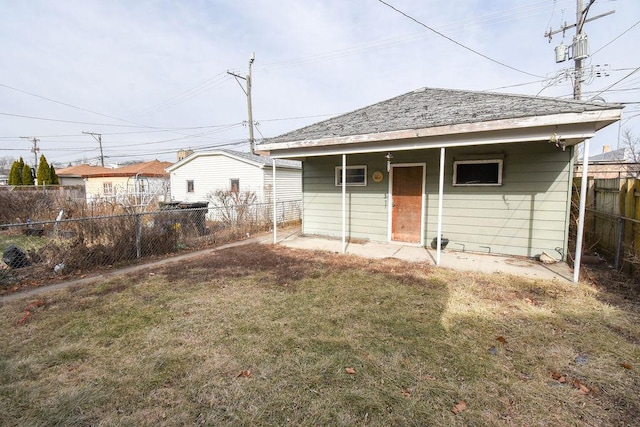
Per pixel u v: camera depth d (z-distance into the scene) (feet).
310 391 7.86
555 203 20.31
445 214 23.85
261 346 9.98
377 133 20.25
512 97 21.15
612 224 19.29
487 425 6.78
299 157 27.66
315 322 11.69
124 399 7.60
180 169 57.72
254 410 7.23
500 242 22.06
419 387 7.97
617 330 10.88
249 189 50.70
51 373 8.65
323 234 30.19
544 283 15.80
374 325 11.41
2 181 140.87
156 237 23.32
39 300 14.05
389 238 26.55
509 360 9.16
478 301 13.61
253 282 16.49
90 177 82.48
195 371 8.70
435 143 18.90
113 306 13.32
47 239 27.25
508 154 21.40
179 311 12.77
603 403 7.43
